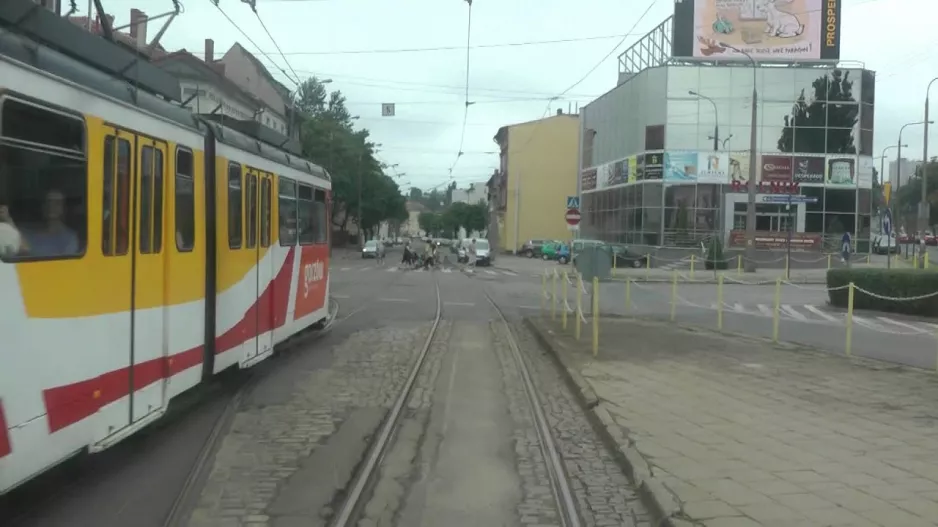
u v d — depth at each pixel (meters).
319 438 7.73
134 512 5.55
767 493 5.84
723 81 49.78
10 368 4.67
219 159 8.81
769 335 16.84
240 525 5.34
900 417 8.48
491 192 104.94
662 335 15.73
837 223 50.09
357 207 73.00
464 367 12.43
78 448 5.48
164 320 7.10
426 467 6.95
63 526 5.26
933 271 21.03
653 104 50.38
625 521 5.58
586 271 12.85
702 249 45.81
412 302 24.08
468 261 59.09
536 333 16.31
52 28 5.52
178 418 8.45
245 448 7.31
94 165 5.75
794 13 50.03
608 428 7.92
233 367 10.01
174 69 41.84
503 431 8.31
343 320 18.86
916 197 78.06
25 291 4.84
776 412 8.71
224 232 8.96
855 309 23.12
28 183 4.89
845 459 6.81
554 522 5.58
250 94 50.97
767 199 49.38
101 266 5.83
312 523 5.40
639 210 51.53
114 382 6.05
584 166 65.94
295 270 12.60
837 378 10.89
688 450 7.09
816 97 49.66
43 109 5.06
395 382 10.85
